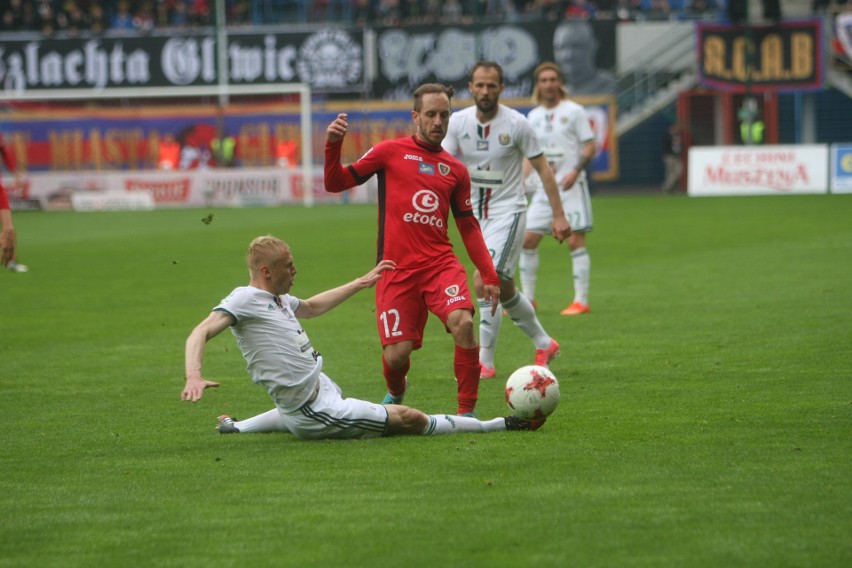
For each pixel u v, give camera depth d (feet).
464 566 49.57
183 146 432.25
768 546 51.26
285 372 72.33
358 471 65.92
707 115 436.35
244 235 271.28
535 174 140.77
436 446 71.72
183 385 99.19
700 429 75.41
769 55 407.64
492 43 421.18
